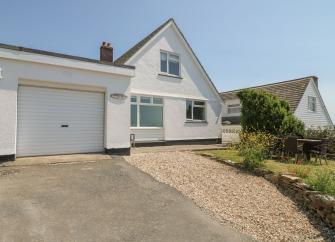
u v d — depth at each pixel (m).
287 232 5.25
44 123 9.89
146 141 15.80
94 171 8.24
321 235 5.25
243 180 8.22
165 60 17.23
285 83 26.94
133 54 15.52
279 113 13.38
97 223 4.94
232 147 12.08
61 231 4.55
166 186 7.27
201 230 4.99
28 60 9.05
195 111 18.69
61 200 5.84
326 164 10.79
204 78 19.16
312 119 24.78
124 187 6.96
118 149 11.00
